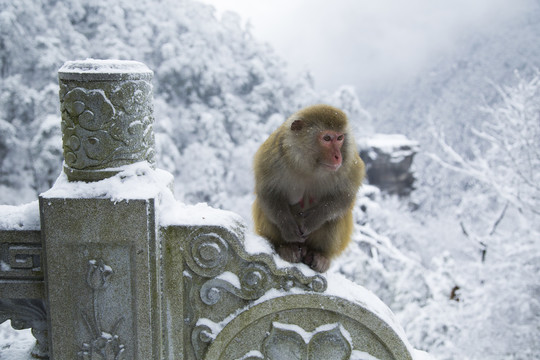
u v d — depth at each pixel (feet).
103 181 8.64
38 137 55.21
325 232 10.98
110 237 8.54
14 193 58.03
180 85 72.59
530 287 29.63
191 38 76.43
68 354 8.99
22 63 61.31
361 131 75.77
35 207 9.20
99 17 71.61
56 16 67.00
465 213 45.85
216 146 69.67
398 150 73.56
